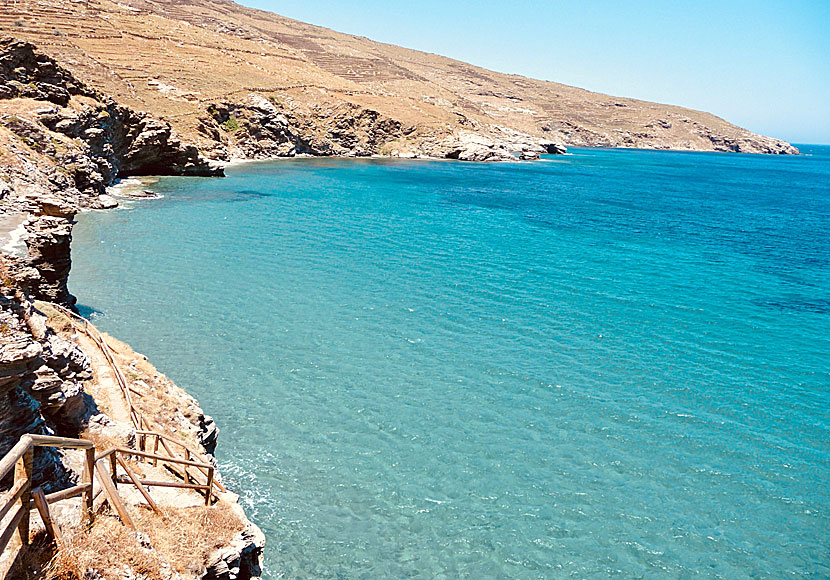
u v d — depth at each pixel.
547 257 57.75
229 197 81.44
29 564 8.05
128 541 10.11
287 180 103.75
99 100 83.56
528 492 22.47
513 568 18.92
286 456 23.72
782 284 51.19
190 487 14.33
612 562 19.38
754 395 30.67
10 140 56.62
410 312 40.09
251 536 14.62
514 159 180.50
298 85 161.88
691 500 22.58
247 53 173.12
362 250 56.56
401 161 153.62
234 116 135.25
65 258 29.70
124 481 13.17
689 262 58.28
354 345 34.28
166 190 84.00
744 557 19.92
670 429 27.19
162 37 153.38
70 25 134.50
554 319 40.12
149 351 31.62
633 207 95.81
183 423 20.88
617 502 22.22
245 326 35.94
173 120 115.50
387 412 27.38
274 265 49.34
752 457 25.42
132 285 41.41
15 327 13.22
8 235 31.00
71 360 17.61
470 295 44.38
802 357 35.56
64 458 13.18
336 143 154.25
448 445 25.09
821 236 76.25
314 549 19.11
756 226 82.56
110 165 80.44
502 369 32.22
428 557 19.14
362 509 21.08
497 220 77.19
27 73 70.69
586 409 28.52
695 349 36.19
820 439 27.02
